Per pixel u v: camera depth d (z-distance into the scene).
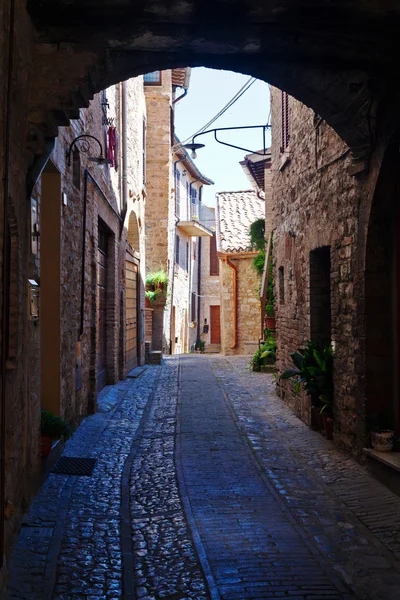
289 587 3.82
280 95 10.89
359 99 5.83
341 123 6.08
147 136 21.75
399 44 5.21
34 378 5.55
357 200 6.57
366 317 6.38
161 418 9.55
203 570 4.06
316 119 8.02
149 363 17.88
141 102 16.77
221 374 15.23
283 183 10.80
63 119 5.14
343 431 7.14
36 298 5.39
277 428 8.70
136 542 4.57
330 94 5.83
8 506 4.15
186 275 28.33
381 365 6.39
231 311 22.59
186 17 4.89
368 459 6.30
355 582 3.92
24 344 4.96
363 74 5.70
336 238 7.30
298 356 8.12
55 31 5.02
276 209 11.71
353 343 6.75
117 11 4.81
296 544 4.54
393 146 5.69
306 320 8.86
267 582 3.89
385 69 5.62
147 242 21.75
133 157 15.05
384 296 6.38
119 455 7.17
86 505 5.35
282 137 10.58
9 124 3.76
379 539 4.64
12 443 4.30
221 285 22.97
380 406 6.40
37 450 5.71
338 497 5.64
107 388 12.00
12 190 4.09
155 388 12.81
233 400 11.16
